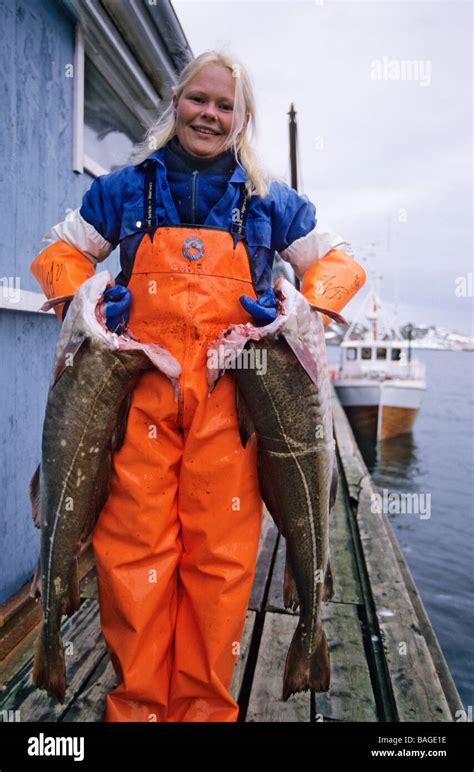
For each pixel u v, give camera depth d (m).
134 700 1.79
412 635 2.69
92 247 1.86
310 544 1.82
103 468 1.75
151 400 1.71
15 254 2.65
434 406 36.50
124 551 1.74
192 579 1.79
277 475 1.77
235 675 2.35
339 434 9.52
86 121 3.77
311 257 1.90
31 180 2.80
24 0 2.68
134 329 1.73
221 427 1.72
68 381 1.64
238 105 1.74
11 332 2.69
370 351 19.77
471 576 8.02
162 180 1.72
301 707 2.15
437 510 11.62
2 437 2.62
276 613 2.92
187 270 1.67
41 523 1.73
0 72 2.47
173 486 1.77
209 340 1.69
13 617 2.53
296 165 11.23
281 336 1.66
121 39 3.57
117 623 1.75
